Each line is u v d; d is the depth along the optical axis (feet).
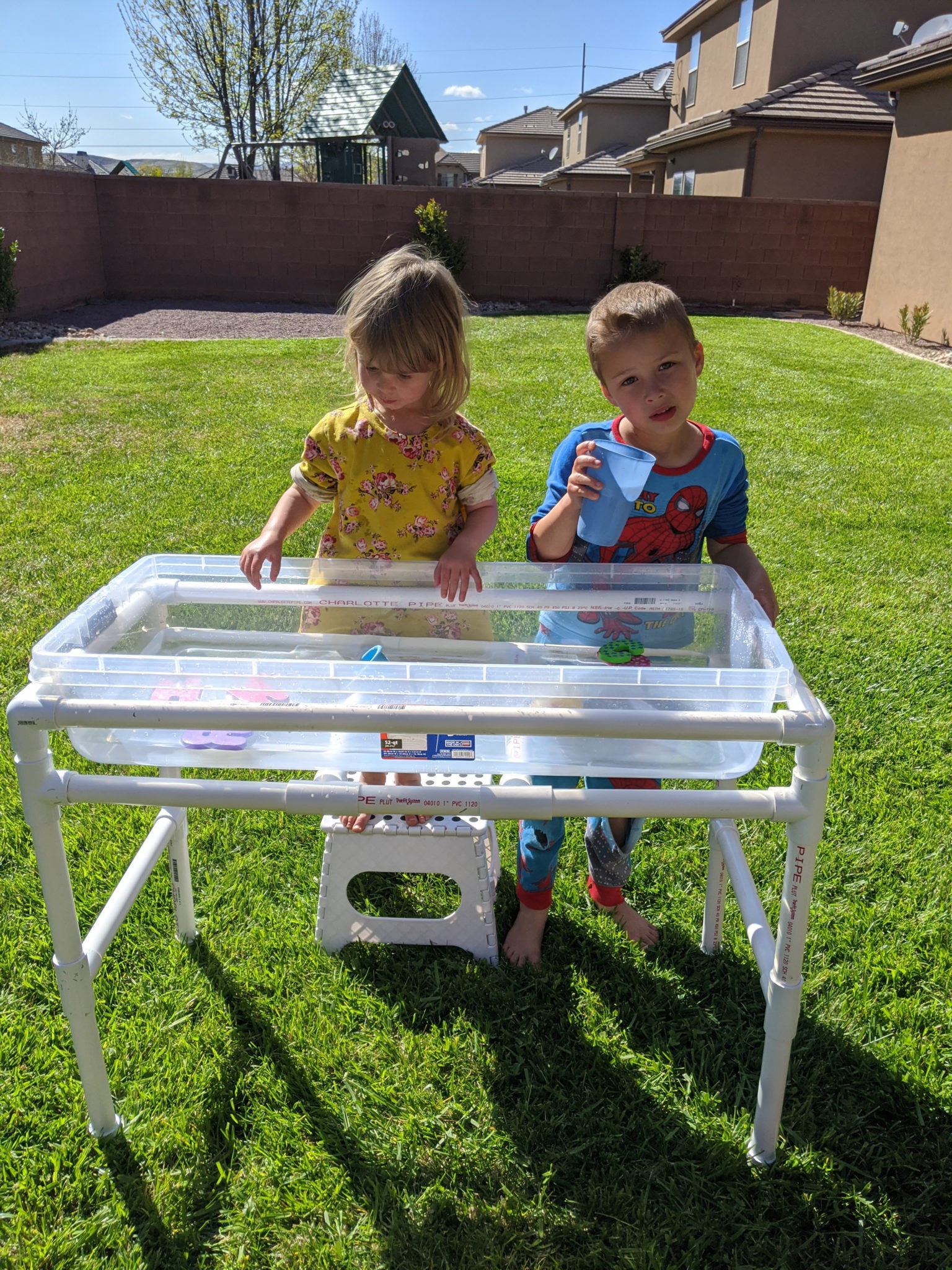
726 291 50.52
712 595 6.21
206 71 77.87
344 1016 6.48
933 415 25.26
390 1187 5.35
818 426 23.76
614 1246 5.10
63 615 12.08
